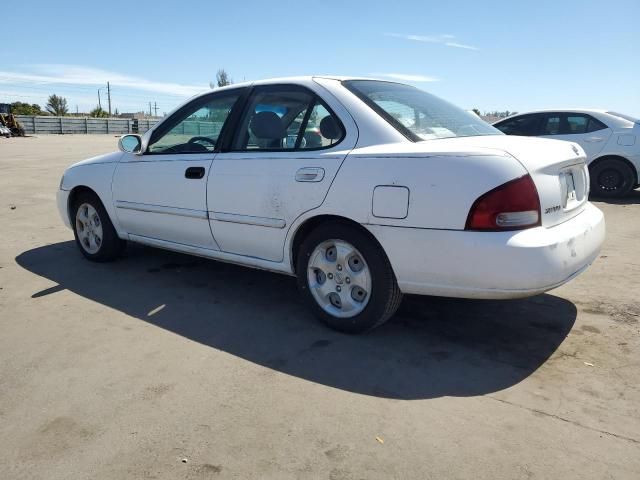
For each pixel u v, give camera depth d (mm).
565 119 9234
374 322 3318
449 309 3906
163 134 4512
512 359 3127
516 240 2775
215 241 4078
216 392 2793
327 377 2941
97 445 2365
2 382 2912
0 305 4078
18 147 25938
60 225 7047
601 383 2834
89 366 3088
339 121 3414
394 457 2260
